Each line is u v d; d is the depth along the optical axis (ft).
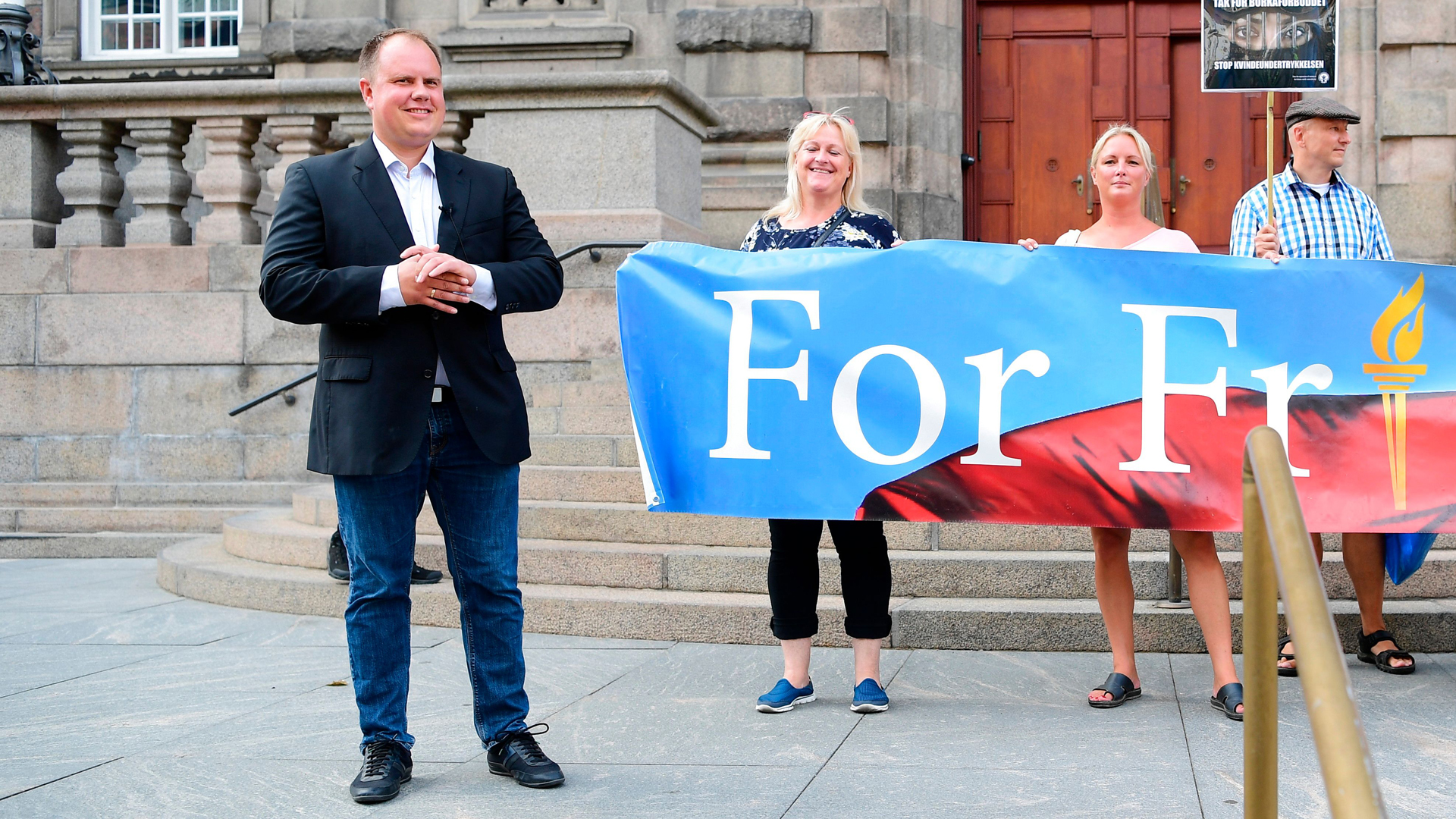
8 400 28.53
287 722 12.96
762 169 33.78
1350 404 12.99
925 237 33.53
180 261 28.30
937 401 12.98
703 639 16.71
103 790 10.70
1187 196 34.06
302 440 27.89
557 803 10.33
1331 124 15.71
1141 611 16.10
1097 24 34.45
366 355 10.68
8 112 28.89
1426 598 16.58
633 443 20.94
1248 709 7.07
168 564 21.58
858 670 13.33
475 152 27.30
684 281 13.41
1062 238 14.51
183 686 14.62
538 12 35.04
